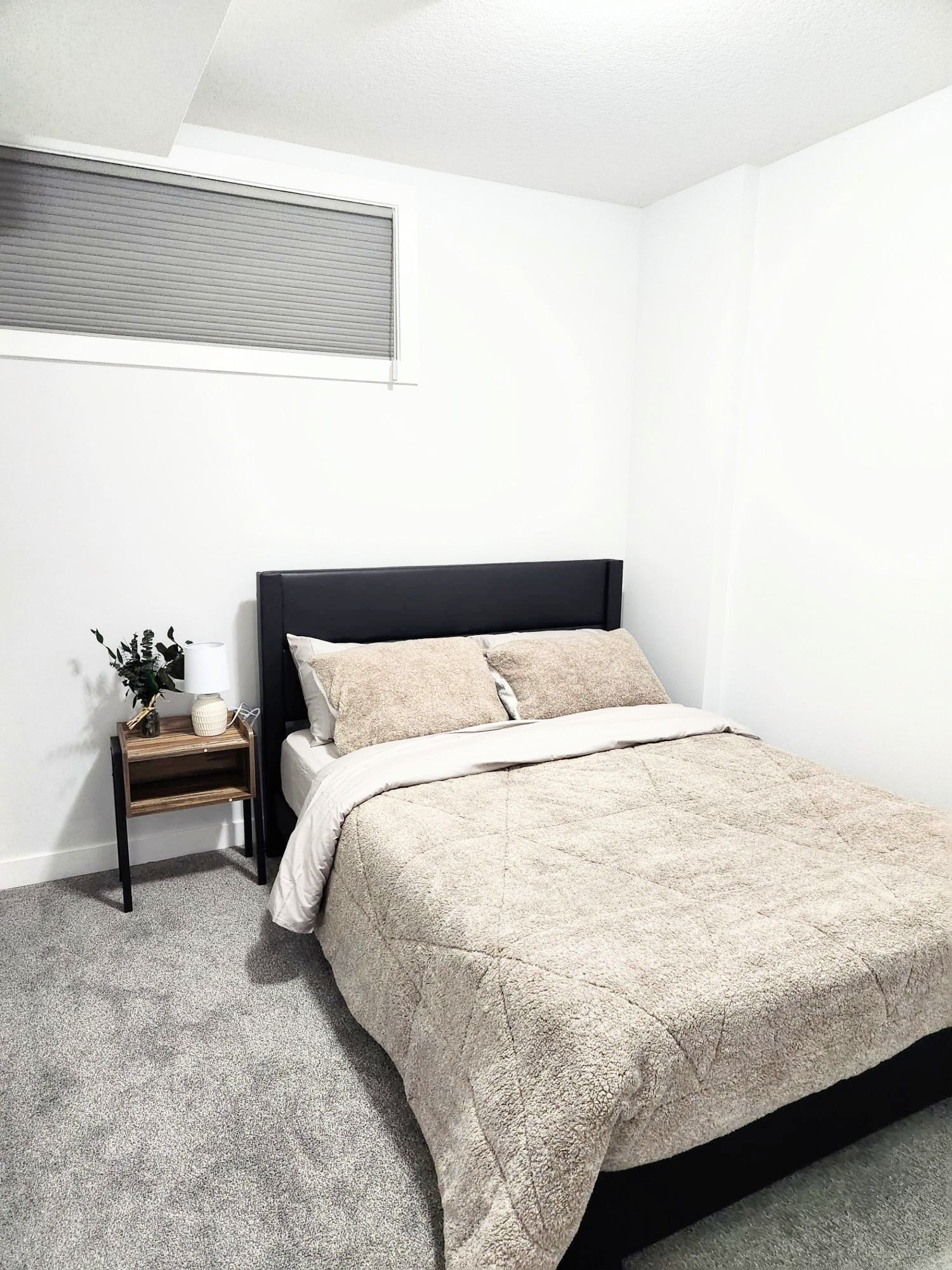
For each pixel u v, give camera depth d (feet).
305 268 9.50
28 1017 6.81
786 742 10.18
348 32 6.82
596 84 7.75
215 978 7.40
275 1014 6.91
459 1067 4.80
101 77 5.99
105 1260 4.69
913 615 8.54
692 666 11.19
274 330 9.45
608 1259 4.29
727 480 10.53
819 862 6.07
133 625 9.28
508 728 8.93
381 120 8.57
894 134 8.34
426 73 7.55
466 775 7.84
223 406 9.32
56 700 9.00
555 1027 4.27
